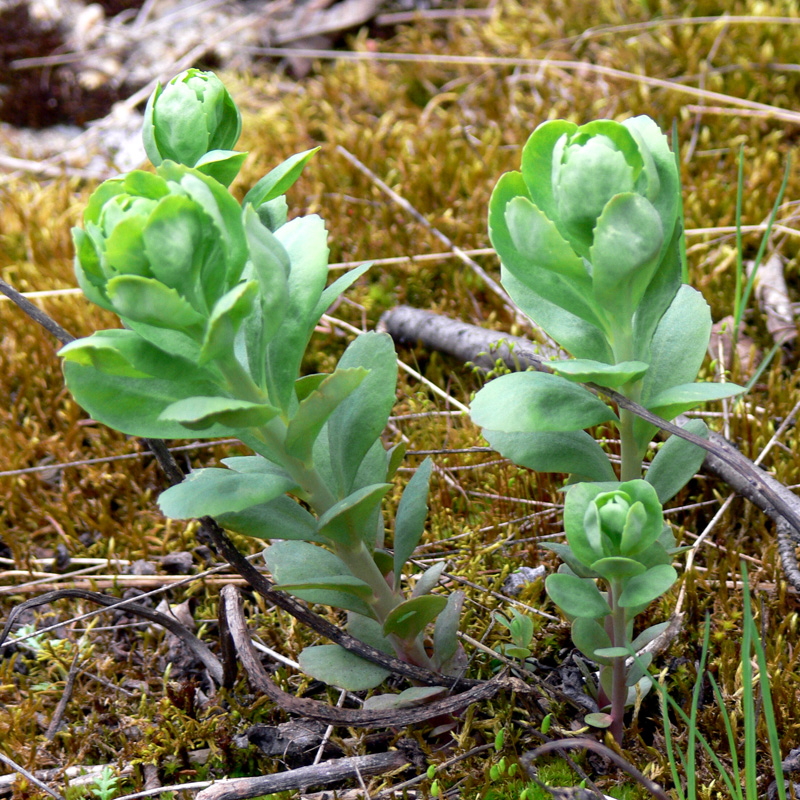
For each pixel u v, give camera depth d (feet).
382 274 3.06
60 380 2.77
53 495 2.46
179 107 1.86
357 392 1.87
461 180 3.38
